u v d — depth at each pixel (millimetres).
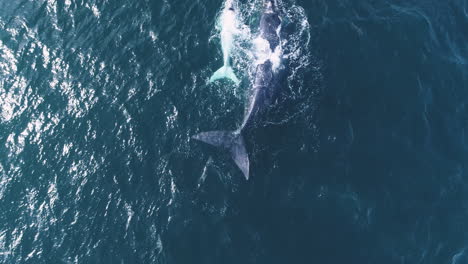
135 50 42688
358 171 36906
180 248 33625
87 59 42469
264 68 39281
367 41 43094
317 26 43469
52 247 34188
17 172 37312
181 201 35438
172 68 41438
